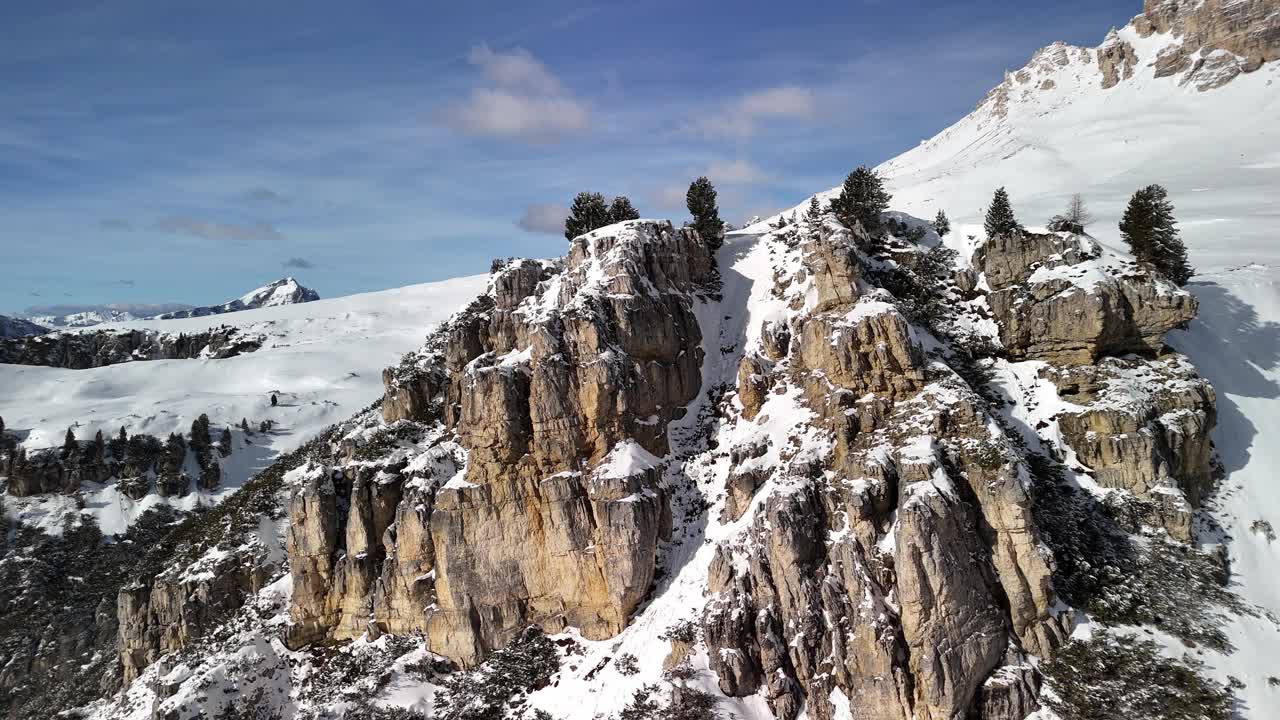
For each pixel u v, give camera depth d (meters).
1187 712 55.59
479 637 72.00
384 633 78.31
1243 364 79.88
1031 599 59.94
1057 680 57.94
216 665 77.12
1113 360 74.94
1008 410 74.56
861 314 71.81
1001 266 83.56
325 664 78.25
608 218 105.62
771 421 73.88
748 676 60.62
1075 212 108.50
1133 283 75.94
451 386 90.62
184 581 91.00
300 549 82.62
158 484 141.88
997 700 56.84
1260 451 73.81
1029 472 64.00
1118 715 55.56
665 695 60.31
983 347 79.75
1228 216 119.88
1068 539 65.06
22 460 139.50
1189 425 70.31
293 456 118.25
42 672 110.88
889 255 91.12
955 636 56.78
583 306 77.19
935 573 56.97
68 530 131.75
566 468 73.44
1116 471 69.00
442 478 81.06
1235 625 61.16
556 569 72.25
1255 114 189.12
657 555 71.19
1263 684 57.56
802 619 60.59
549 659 69.56
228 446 154.50
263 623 84.44
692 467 76.50
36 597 119.75
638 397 76.88
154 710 76.94
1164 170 162.75
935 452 62.38
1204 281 89.44
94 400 181.12
